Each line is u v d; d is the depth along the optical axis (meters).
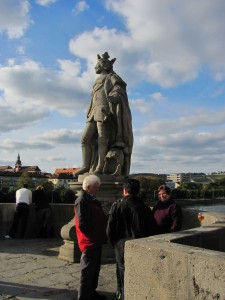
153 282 3.08
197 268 2.77
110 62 9.30
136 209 4.61
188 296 2.82
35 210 11.30
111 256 7.47
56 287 5.77
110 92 8.81
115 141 8.73
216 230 4.12
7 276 6.39
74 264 7.30
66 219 11.20
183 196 98.81
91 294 5.23
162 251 3.03
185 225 8.78
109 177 8.23
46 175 141.75
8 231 11.36
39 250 8.89
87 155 8.79
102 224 5.30
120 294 4.82
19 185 81.94
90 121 8.88
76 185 8.54
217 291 2.64
